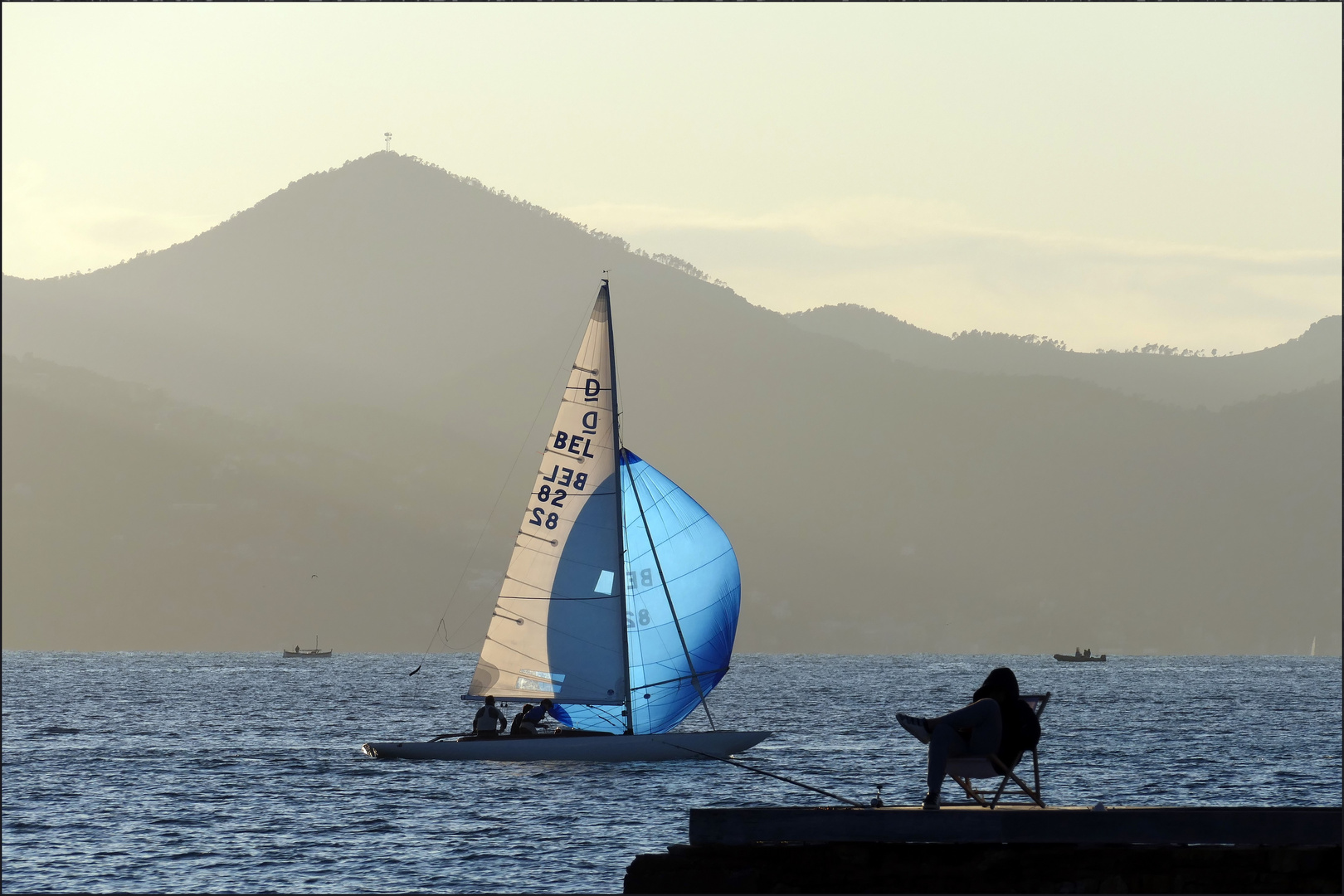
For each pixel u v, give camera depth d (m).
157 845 126.50
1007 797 164.75
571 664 185.00
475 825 136.25
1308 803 160.75
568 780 168.25
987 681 66.44
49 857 120.50
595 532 185.38
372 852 122.44
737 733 185.50
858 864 63.03
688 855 64.12
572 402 186.50
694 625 186.50
